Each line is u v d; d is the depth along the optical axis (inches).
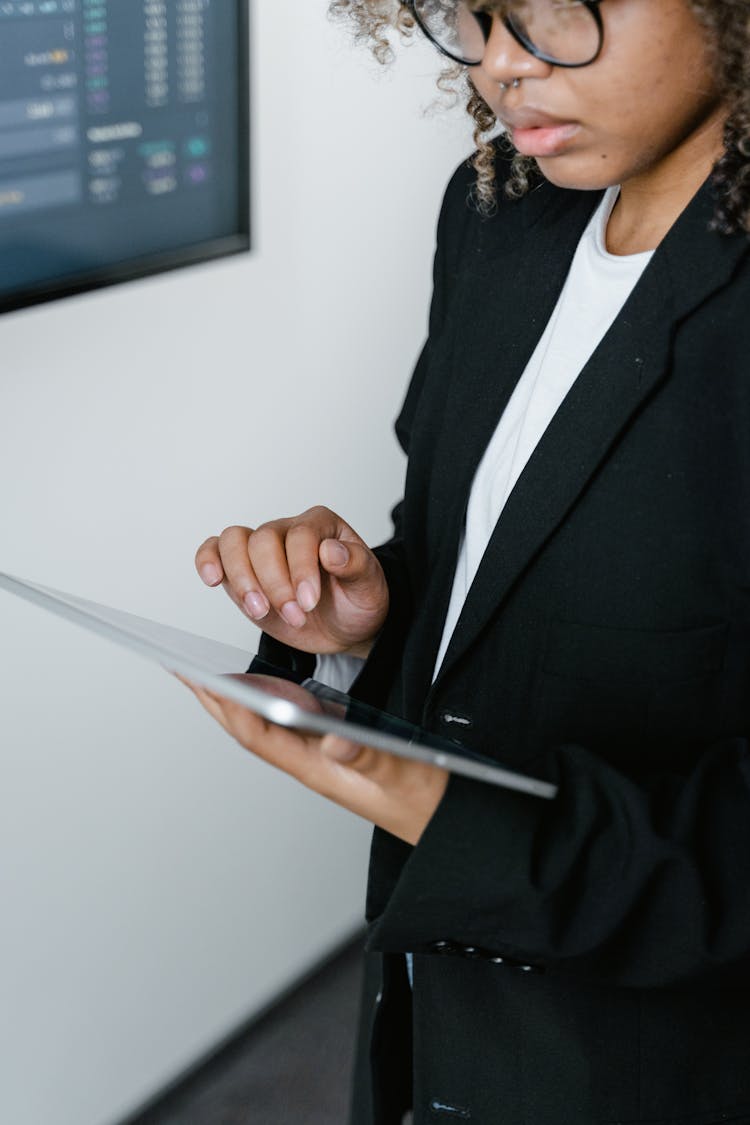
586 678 37.5
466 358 42.8
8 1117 69.4
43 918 68.0
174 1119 77.7
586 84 31.4
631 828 31.6
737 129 33.6
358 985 88.5
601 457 36.1
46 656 63.9
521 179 42.9
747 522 34.7
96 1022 72.8
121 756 69.5
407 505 45.8
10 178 51.2
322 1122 78.1
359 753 29.6
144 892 73.4
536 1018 39.1
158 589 69.8
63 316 60.2
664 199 37.5
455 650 39.6
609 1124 38.8
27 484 61.4
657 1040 38.2
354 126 71.8
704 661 36.3
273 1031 84.3
